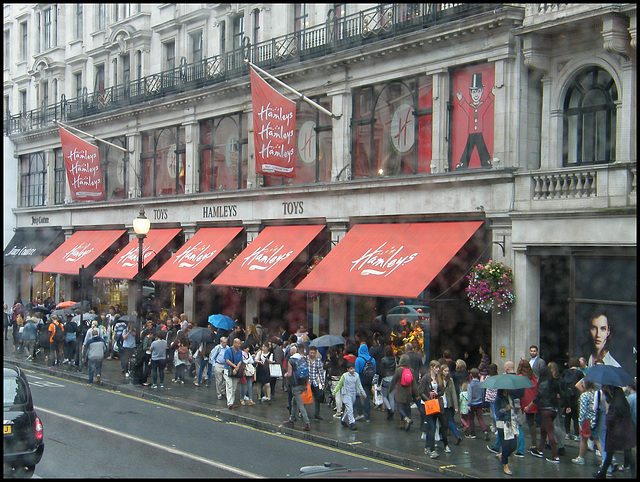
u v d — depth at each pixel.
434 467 12.33
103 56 35.09
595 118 17.23
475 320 19.31
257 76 21.86
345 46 22.92
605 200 16.12
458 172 19.47
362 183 22.23
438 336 19.86
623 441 11.38
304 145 25.14
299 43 24.47
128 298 33.50
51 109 38.53
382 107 22.47
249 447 13.72
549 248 17.38
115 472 11.26
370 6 22.58
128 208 33.47
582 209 16.42
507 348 18.11
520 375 12.97
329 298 23.31
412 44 20.77
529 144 18.55
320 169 24.55
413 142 21.39
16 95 42.28
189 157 30.09
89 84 36.34
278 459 12.68
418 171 21.19
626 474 11.92
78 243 36.16
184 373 21.97
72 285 37.97
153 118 32.03
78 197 30.61
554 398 13.03
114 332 28.47
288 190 24.97
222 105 28.30
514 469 12.19
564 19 16.86
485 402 14.66
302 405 15.36
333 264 21.53
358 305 22.38
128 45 32.91
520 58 18.44
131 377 22.11
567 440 14.53
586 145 17.44
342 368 18.08
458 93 20.20
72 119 36.50
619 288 16.05
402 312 20.84
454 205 19.78
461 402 14.82
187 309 29.42
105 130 34.94
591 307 16.52
